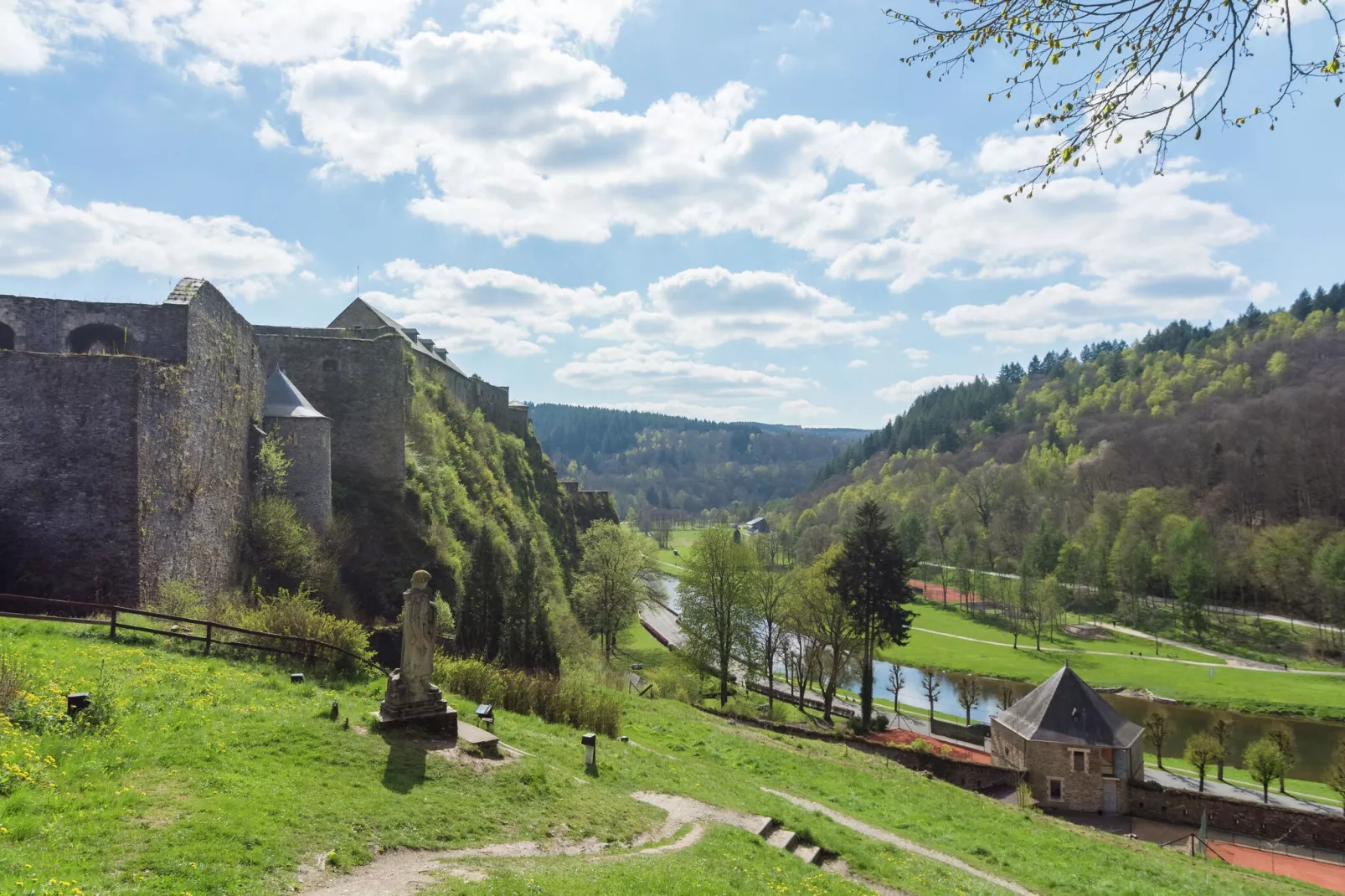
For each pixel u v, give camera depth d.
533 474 79.06
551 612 49.00
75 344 30.56
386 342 45.19
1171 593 106.62
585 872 10.97
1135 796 38.16
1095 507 122.25
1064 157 7.04
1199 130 6.41
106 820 9.23
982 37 7.14
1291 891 23.67
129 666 16.19
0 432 23.19
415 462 47.88
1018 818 27.25
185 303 27.97
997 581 110.50
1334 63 5.75
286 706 15.22
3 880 7.33
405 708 15.09
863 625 54.34
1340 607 85.56
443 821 11.93
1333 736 59.50
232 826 9.70
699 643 57.81
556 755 17.64
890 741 47.22
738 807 17.67
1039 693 42.81
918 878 16.25
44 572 23.05
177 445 26.77
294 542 34.03
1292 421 123.44
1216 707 66.50
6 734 10.84
